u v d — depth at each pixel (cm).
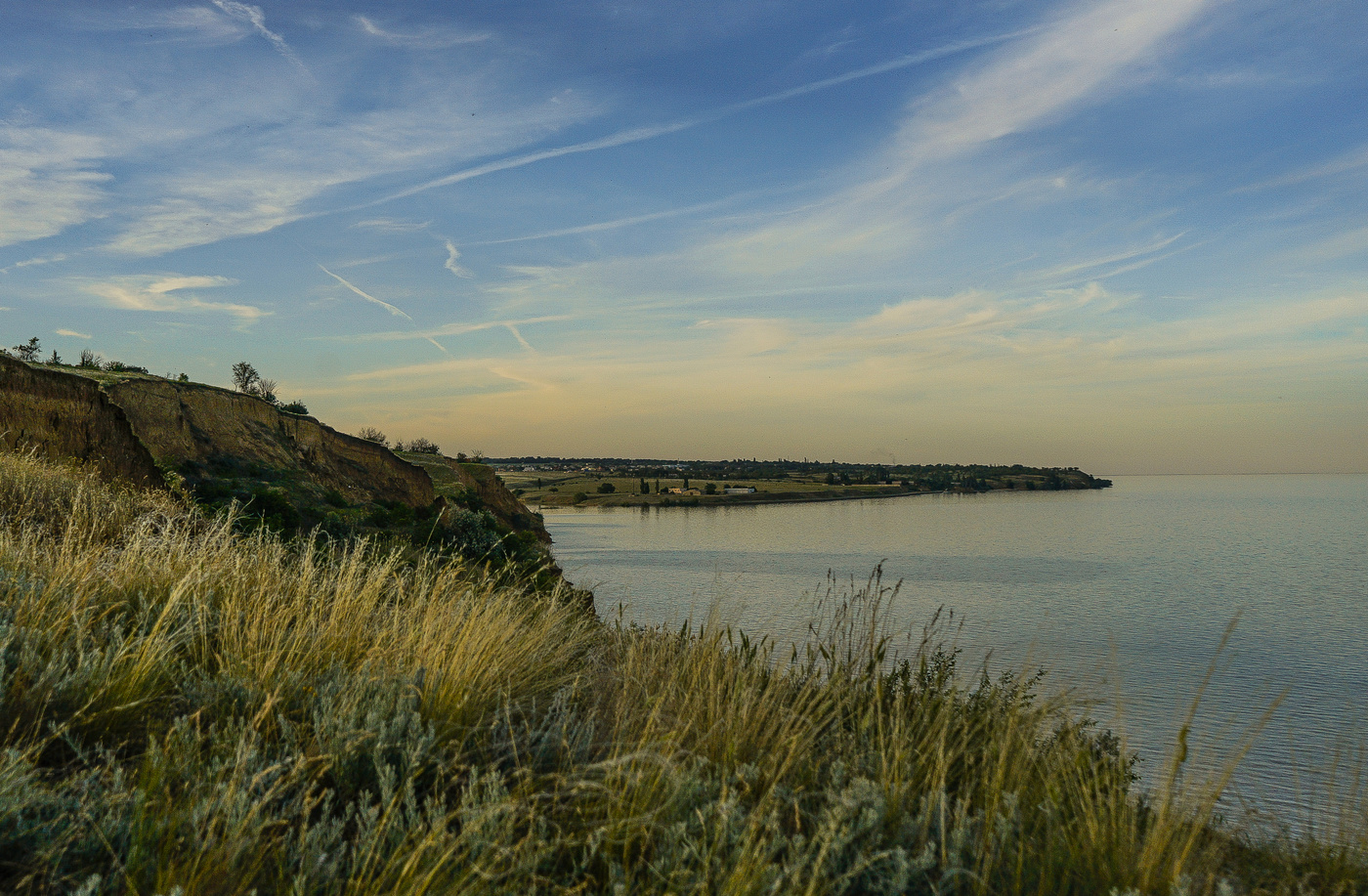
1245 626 5053
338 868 248
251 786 258
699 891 251
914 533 14362
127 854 236
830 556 9525
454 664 399
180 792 272
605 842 277
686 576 6366
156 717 339
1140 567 9012
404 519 2233
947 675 518
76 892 202
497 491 8038
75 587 453
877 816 299
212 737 311
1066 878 289
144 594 486
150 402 2344
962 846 301
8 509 743
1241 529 16288
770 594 4138
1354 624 5200
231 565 575
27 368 1689
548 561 2181
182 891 201
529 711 408
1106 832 318
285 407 5038
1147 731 919
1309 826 396
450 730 353
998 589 6838
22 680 325
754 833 282
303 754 303
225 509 1553
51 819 241
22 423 1574
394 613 508
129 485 1327
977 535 13988
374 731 323
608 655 578
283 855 250
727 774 329
